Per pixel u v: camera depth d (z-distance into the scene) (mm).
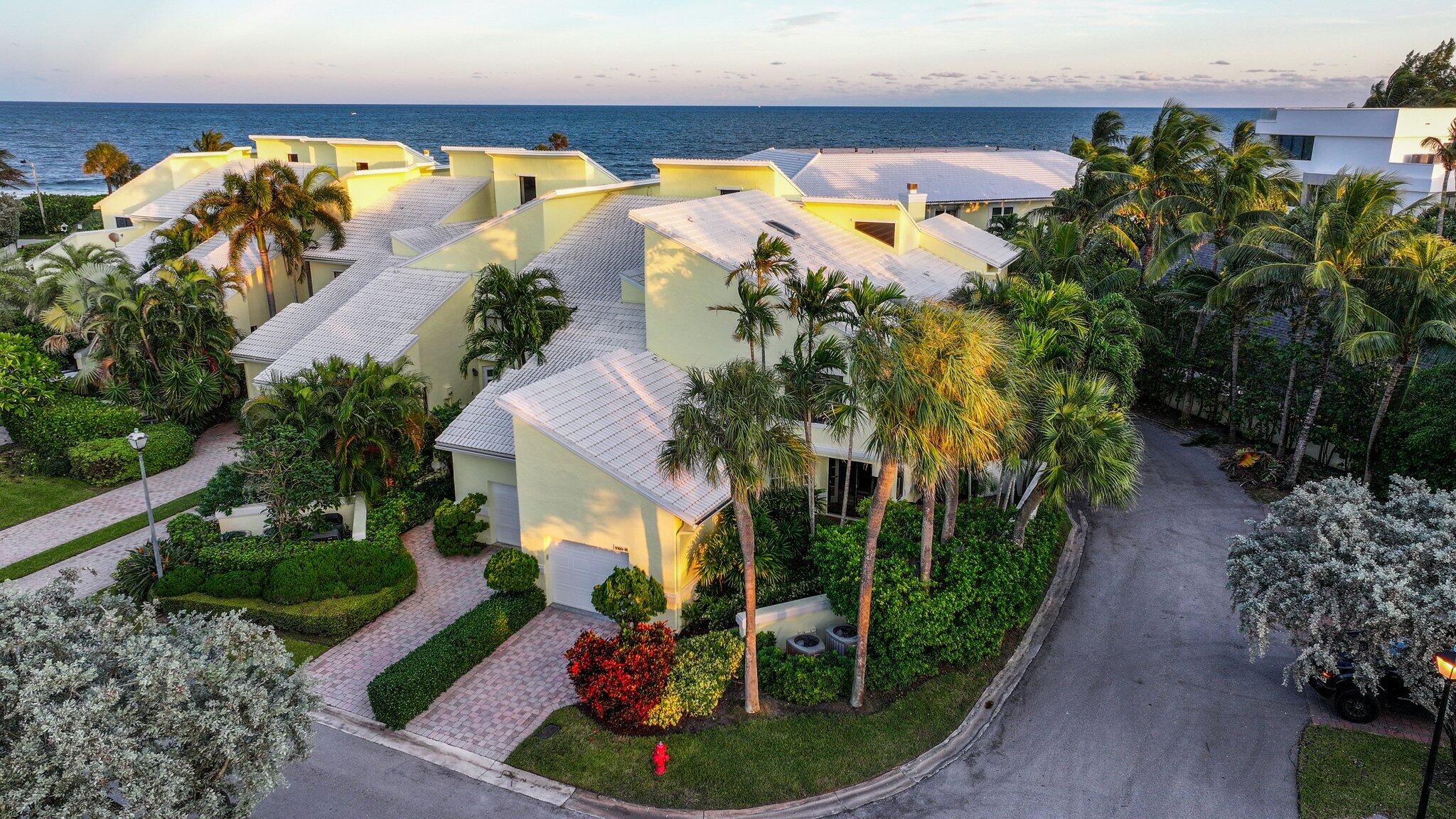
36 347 38688
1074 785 16312
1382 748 16953
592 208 36844
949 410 14773
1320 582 16312
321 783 16172
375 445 24625
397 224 42031
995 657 20312
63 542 25484
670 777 16312
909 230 34625
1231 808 15641
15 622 11641
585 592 21812
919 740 17516
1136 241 50125
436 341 31781
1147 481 30125
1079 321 24891
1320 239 25953
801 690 18234
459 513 24547
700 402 16922
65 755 10219
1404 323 25344
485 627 20016
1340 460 29969
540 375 27531
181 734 11531
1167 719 18125
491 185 43125
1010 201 56312
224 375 34281
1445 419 24188
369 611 21453
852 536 20250
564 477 20812
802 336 21562
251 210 36969
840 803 15914
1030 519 22688
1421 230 27453
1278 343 32906
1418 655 15227
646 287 26656
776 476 16156
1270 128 71188
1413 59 84438
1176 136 42188
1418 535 16109
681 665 18031
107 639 11984
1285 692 18938
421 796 15875
